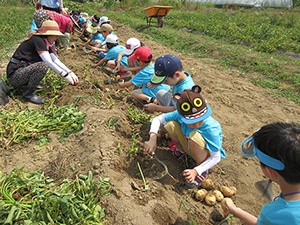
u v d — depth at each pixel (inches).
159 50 375.2
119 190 118.3
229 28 476.4
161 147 152.6
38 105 190.9
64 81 212.2
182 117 121.5
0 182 118.4
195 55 364.2
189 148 132.5
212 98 237.1
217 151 127.8
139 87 223.8
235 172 150.9
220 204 130.0
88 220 105.2
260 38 434.6
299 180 79.1
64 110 173.6
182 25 538.0
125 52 222.5
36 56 192.9
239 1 778.2
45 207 105.6
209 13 656.4
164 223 115.0
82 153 138.9
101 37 320.8
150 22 567.5
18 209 102.9
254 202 134.8
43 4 303.4
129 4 778.8
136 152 140.6
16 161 143.4
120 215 109.7
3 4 638.5
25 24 478.0
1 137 154.5
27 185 118.8
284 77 282.4
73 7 658.8
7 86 194.9
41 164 141.9
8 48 347.9
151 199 119.9
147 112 190.2
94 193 115.4
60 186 120.0
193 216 121.1
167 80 145.6
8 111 173.0
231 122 200.7
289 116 215.8
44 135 159.8
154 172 135.9
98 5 775.1
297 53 375.2
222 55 352.2
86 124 159.6
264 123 203.8
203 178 133.2
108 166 128.3
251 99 239.6
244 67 314.7
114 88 219.0
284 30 466.9
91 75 231.5
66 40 289.9
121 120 162.2
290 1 764.0
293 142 76.1
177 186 133.9
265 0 761.6
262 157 81.7
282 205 81.7
